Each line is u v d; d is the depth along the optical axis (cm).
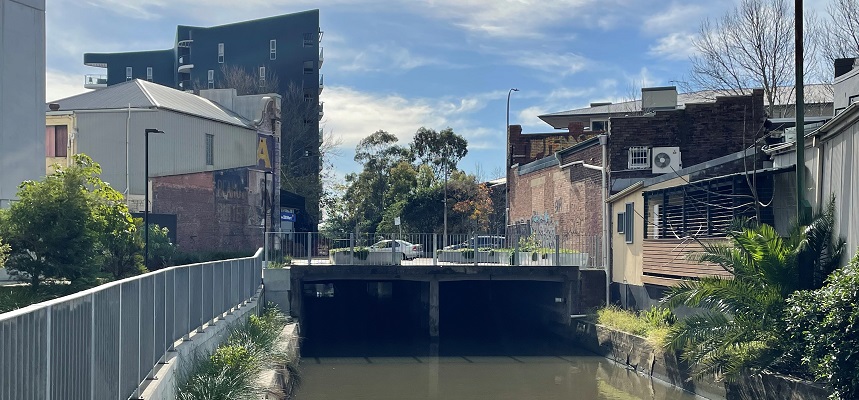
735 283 1516
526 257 3275
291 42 7812
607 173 3139
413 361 2534
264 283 2961
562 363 2489
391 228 5994
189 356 1278
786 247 1512
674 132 3114
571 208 3591
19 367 523
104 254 2005
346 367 2419
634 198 2695
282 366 1770
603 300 2988
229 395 1196
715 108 3109
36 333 555
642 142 3116
